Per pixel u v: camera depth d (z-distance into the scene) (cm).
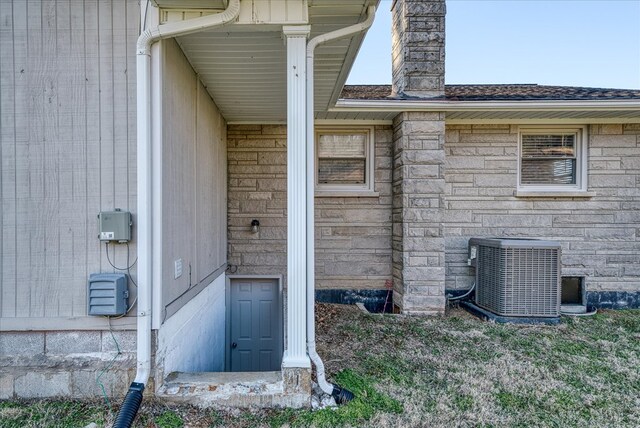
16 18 229
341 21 255
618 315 477
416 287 473
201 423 211
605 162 517
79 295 232
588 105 461
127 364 230
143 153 223
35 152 230
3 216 231
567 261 518
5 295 231
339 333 383
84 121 230
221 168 444
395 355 325
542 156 529
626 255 518
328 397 241
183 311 282
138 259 224
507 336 383
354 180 532
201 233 334
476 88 598
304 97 235
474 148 520
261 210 496
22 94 230
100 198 231
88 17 229
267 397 229
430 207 472
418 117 472
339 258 522
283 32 231
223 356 458
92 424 203
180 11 226
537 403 246
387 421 218
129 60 229
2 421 206
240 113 447
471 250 505
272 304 505
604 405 246
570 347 353
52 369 229
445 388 264
